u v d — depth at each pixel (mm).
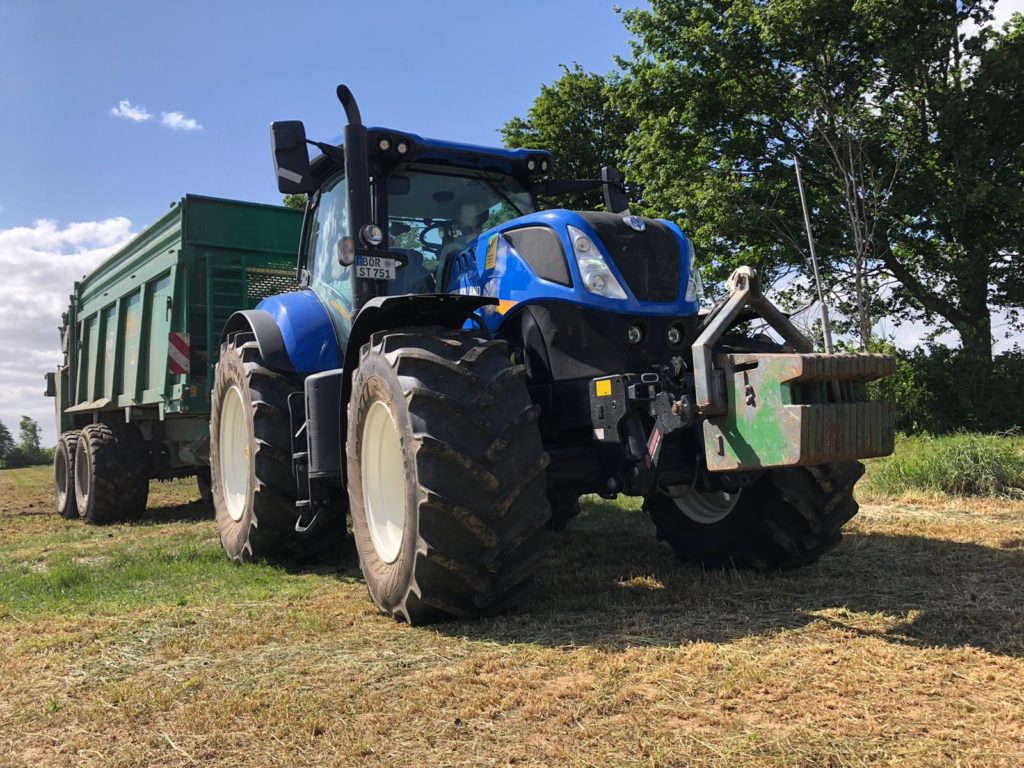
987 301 19125
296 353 4719
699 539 4426
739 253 18688
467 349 3373
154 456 8602
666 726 2246
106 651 3240
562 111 25688
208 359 7695
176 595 4199
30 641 3385
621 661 2773
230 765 2164
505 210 4867
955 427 14594
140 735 2396
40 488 14781
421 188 4668
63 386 11531
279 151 4164
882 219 17750
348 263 4043
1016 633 2973
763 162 19234
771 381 2973
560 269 3730
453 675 2725
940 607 3361
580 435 3896
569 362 3697
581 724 2283
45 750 2340
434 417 3197
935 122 17062
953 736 2117
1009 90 16656
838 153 17531
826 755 2021
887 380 15109
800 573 4105
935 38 16625
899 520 5773
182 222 7617
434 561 3135
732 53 18188
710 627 3182
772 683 2525
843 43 17484
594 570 4438
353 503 3895
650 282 3752
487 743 2201
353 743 2227
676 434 3777
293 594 4133
